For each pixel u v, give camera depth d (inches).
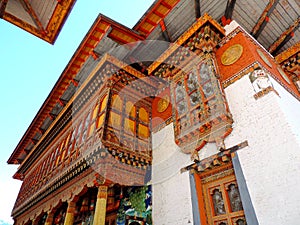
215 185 241.4
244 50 275.0
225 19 355.3
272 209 179.8
